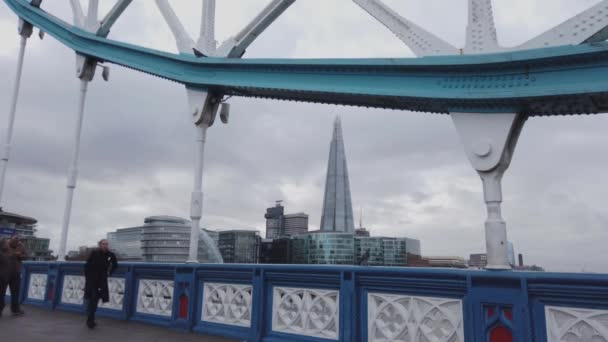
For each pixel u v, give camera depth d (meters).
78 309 9.74
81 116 11.86
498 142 5.00
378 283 4.93
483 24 5.52
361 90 6.27
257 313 6.07
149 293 8.14
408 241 150.62
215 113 8.49
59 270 10.53
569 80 4.76
